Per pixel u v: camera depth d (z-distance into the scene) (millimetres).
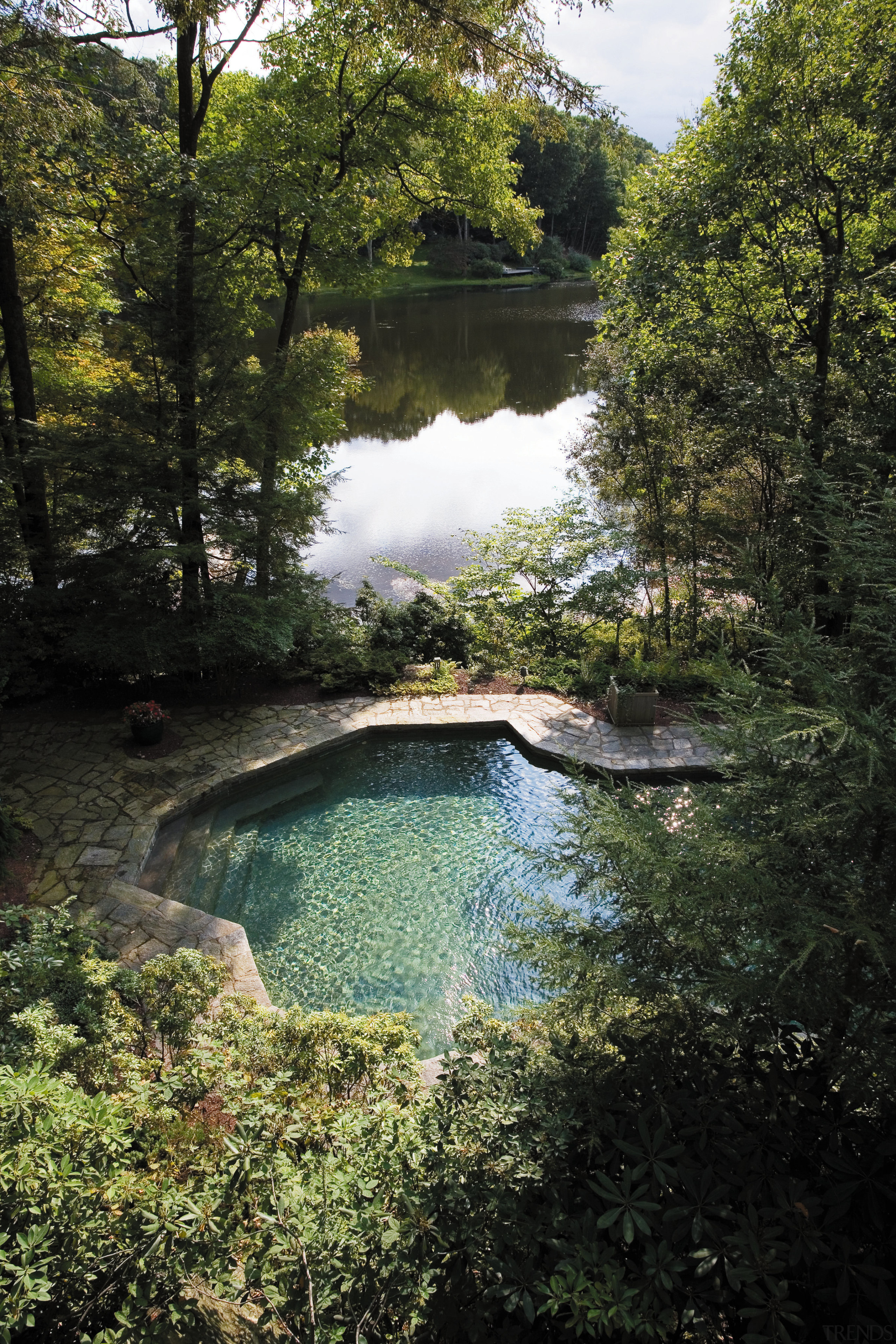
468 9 7273
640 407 11625
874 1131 2275
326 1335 1981
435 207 13242
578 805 3225
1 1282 1860
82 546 10375
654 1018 2621
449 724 9922
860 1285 1979
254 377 9844
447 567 15555
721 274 10789
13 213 8344
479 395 27266
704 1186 2150
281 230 11281
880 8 8797
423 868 7457
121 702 10148
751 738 2646
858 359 10070
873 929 2248
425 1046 5504
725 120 9906
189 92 9461
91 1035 3994
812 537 8172
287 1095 2816
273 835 7973
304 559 12047
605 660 11758
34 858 7016
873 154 9250
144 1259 2086
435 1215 2219
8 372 12164
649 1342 1929
